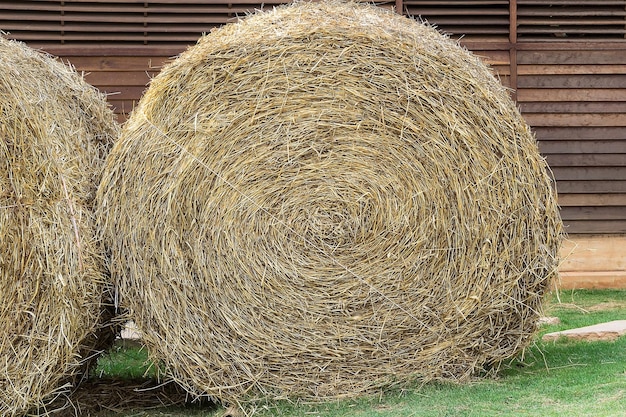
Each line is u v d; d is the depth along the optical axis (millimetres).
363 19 7742
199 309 7406
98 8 12086
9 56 7590
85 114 8234
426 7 12562
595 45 12680
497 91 7715
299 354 7453
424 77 7496
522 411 6543
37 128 6996
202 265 7391
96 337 7758
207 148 7395
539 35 12773
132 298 7422
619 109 12695
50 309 6980
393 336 7527
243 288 7418
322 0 9016
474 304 7590
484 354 7719
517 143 7617
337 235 7461
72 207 7121
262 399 7449
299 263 7441
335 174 7469
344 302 7457
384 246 7496
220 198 7398
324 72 7441
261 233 7430
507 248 7602
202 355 7434
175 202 7371
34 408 7270
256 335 7426
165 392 8359
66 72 8430
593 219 12758
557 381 7426
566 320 10438
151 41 12281
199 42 7820
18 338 6910
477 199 7523
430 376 7590
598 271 12719
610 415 6121
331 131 7461
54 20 12055
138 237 7383
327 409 7242
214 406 7887
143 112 7496
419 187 7496
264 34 7496
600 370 7703
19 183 6879
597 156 12742
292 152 7430
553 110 12695
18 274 6871
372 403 7289
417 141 7496
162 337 7434
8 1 11898
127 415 7637
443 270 7547
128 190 7402
